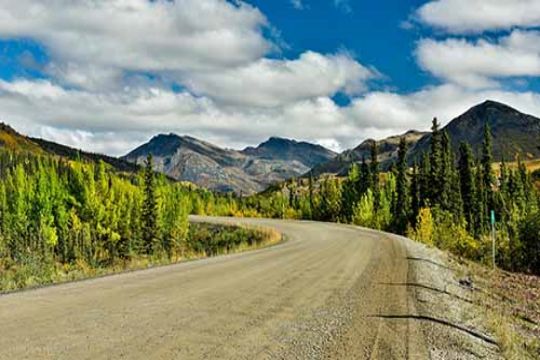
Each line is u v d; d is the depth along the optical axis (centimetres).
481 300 1427
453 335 865
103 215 6919
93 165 7581
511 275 2866
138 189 7956
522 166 10256
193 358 624
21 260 1781
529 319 1373
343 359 665
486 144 9138
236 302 1034
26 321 781
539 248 3934
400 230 8162
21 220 6378
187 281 1332
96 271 1577
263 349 686
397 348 738
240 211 12712
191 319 848
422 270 1836
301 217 10875
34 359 587
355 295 1193
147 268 1669
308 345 723
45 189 6556
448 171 7800
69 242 6153
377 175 9719
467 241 4894
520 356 834
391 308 1052
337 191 10362
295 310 978
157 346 666
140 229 6988
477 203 8081
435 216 6794
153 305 959
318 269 1717
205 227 7381
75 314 847
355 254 2384
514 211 5284
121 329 751
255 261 1984
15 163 11225
